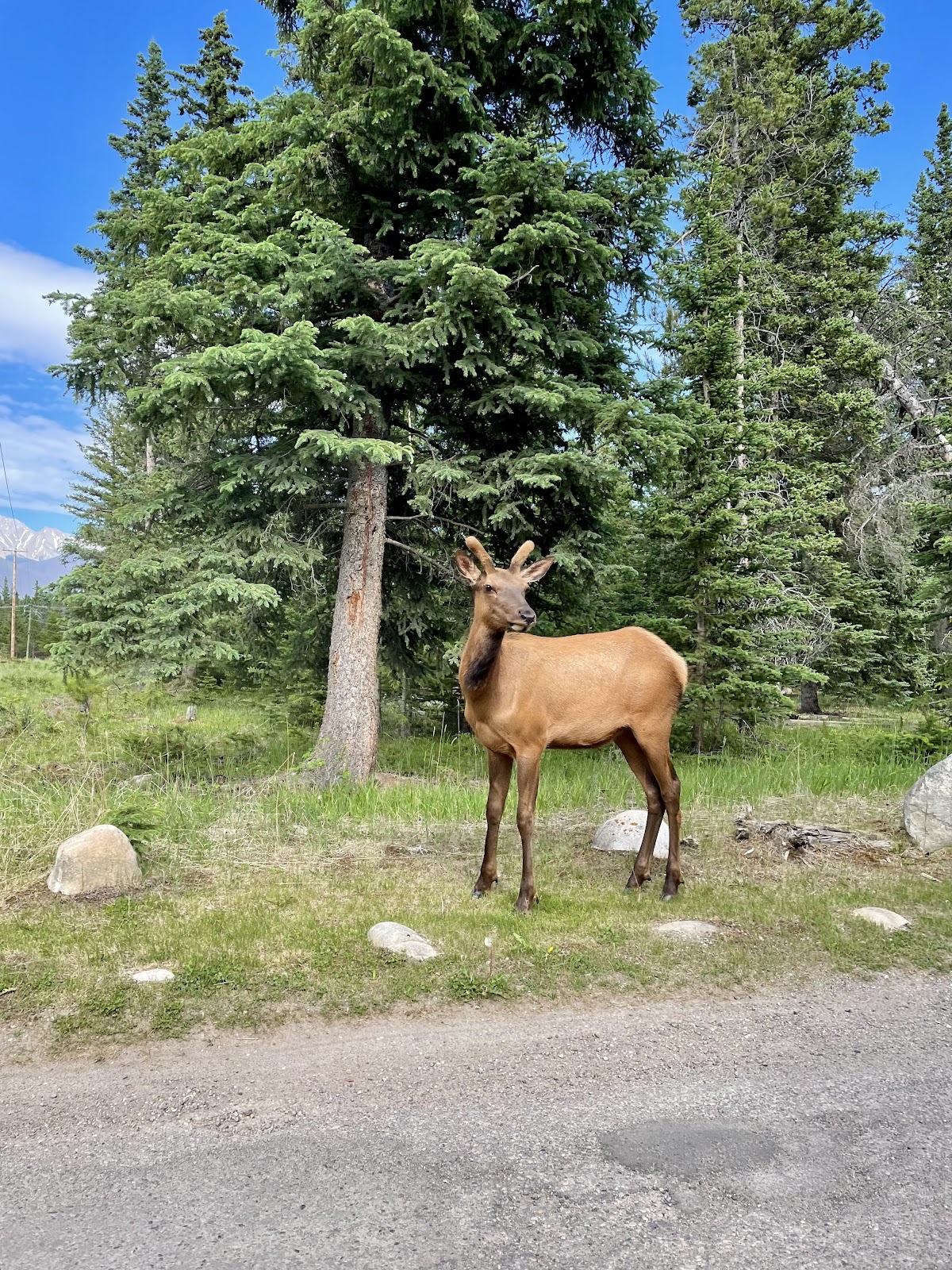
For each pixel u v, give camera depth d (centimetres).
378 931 461
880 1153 283
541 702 532
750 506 1130
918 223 2283
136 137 2106
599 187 945
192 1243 236
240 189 936
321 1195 258
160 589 867
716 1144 287
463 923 487
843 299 1838
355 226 991
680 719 1110
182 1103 313
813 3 1995
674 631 1048
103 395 932
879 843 675
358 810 778
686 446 1030
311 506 1002
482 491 909
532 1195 258
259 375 790
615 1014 391
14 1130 296
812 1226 244
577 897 549
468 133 909
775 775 938
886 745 1072
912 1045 366
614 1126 298
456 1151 282
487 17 923
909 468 1850
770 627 1333
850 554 1848
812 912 518
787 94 1861
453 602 1132
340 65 891
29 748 934
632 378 1032
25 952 435
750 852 649
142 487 1297
